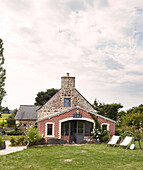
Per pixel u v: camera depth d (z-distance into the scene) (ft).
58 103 90.12
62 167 36.58
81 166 37.06
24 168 36.06
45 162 40.57
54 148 57.41
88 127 79.05
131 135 78.64
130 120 104.53
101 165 37.60
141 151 51.37
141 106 175.42
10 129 145.89
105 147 58.44
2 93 95.86
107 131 74.49
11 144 70.18
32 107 136.15
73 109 78.02
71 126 79.15
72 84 92.02
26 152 51.60
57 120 76.54
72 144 66.90
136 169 34.81
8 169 35.63
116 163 39.04
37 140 64.85
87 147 58.54
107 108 151.84
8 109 297.94
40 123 75.82
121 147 58.39
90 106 92.12
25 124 122.01
